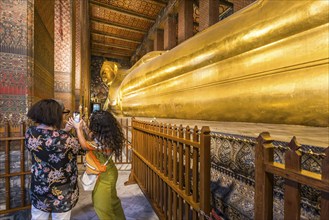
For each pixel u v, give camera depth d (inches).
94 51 826.8
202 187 61.6
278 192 68.4
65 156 61.4
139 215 105.6
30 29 104.1
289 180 33.1
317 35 47.9
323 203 28.1
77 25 345.7
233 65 75.9
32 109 60.7
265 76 62.2
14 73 99.6
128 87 199.0
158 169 104.3
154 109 146.4
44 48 133.0
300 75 50.8
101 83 858.8
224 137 93.3
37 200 61.0
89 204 117.0
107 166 76.7
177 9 479.5
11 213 96.7
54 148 58.7
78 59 344.8
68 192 63.7
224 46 80.0
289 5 55.3
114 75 389.7
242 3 310.5
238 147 85.3
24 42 102.1
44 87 133.8
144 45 713.6
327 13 45.3
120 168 195.8
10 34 99.3
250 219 70.1
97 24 611.2
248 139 76.4
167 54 133.0
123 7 532.4
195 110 98.2
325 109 45.0
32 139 58.6
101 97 849.5
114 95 329.1
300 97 50.0
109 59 900.6
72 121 74.2
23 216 99.5
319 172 52.0
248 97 66.7
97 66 866.1
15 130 99.7
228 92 76.2
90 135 78.2
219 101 80.7
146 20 591.5
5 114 97.4
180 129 79.0
